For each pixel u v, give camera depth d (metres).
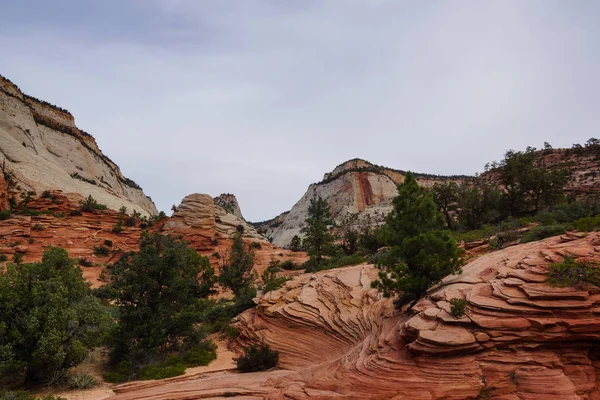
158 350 19.39
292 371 15.30
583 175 70.62
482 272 14.99
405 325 12.06
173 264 20.48
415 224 17.42
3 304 14.27
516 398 9.08
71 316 14.89
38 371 14.48
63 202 67.31
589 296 10.63
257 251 66.06
